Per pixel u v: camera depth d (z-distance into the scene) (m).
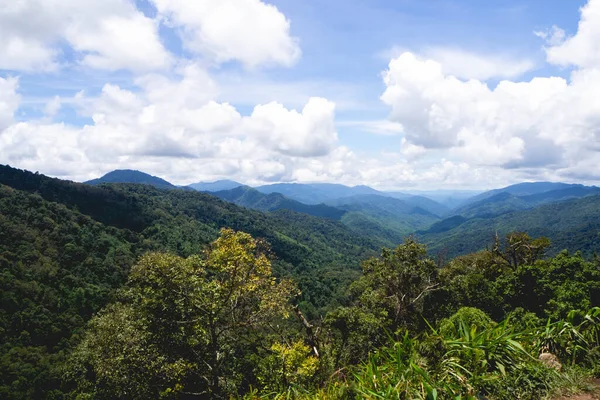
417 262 29.97
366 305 29.50
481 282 30.28
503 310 27.92
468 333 3.90
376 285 32.25
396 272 30.05
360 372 3.79
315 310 81.00
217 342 19.14
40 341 53.66
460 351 3.64
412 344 3.85
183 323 17.19
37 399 41.16
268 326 19.86
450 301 30.69
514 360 3.65
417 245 30.45
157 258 17.47
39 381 42.31
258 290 19.55
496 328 3.96
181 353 18.27
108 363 17.61
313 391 4.29
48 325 55.69
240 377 20.80
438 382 3.11
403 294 29.69
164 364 16.80
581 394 3.22
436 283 30.45
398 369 3.38
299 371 14.17
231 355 21.67
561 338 4.16
